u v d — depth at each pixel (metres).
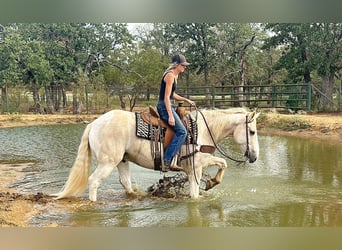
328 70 20.25
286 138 13.11
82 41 28.70
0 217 5.18
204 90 27.34
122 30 29.97
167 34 32.09
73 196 6.29
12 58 24.91
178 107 6.14
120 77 27.48
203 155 6.12
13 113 22.97
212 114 6.33
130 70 28.14
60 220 5.16
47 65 25.38
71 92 26.80
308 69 21.19
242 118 6.28
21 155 10.29
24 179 7.58
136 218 5.29
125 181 6.34
